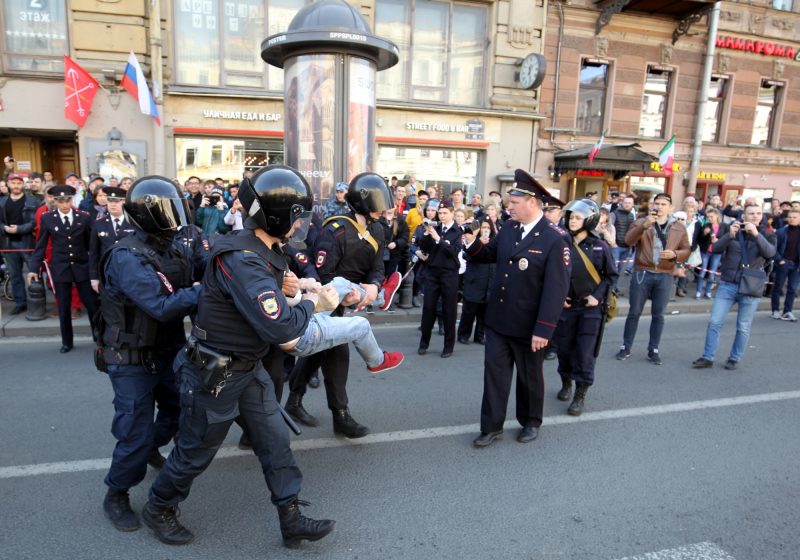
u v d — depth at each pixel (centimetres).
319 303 277
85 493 311
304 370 405
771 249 562
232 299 234
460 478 343
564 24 1388
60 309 569
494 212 778
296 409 412
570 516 304
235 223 782
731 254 584
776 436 420
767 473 361
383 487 330
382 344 655
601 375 563
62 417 412
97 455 355
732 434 421
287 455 262
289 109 669
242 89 1179
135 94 1085
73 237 566
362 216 377
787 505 322
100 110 1092
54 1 1056
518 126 1378
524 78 1326
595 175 1434
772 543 284
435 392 495
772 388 534
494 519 300
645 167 1368
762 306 988
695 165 1560
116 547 265
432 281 598
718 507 317
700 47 1522
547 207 512
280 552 266
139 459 273
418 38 1303
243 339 241
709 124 1617
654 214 597
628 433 419
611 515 306
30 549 262
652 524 298
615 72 1456
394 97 1309
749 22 1562
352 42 625
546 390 517
